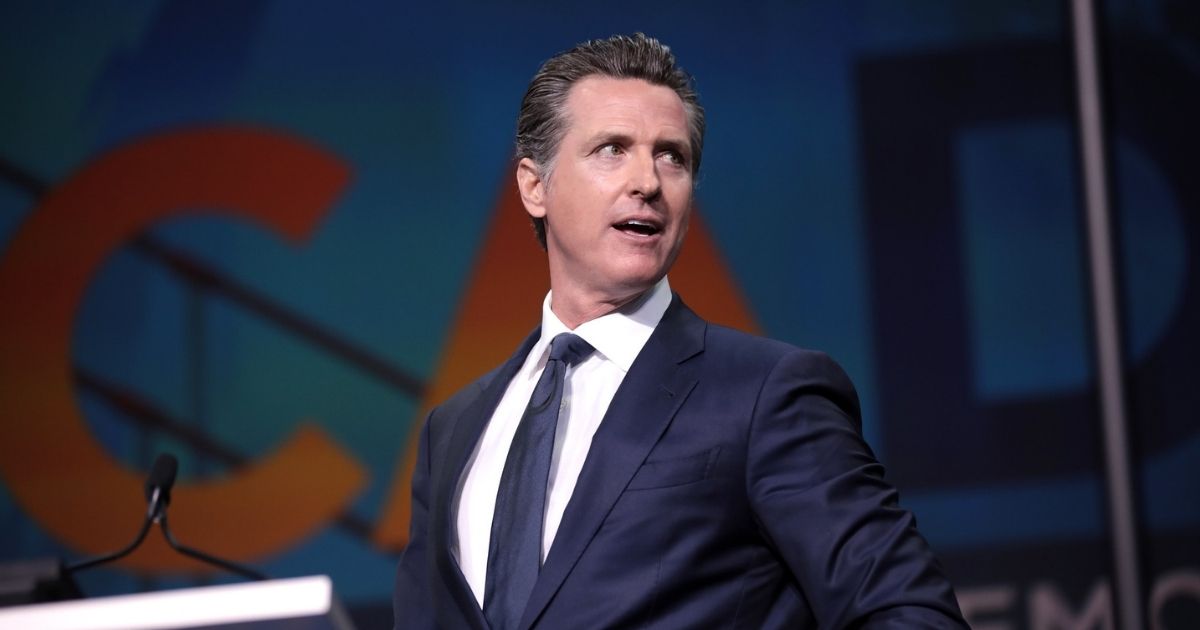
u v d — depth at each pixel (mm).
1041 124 10367
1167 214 10250
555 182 4480
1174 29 10398
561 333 4363
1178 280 10172
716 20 10531
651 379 4113
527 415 4223
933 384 10164
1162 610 9789
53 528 10094
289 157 10516
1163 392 10062
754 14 10523
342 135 10531
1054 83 10391
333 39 10625
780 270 10297
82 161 10500
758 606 3863
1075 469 10008
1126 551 6379
